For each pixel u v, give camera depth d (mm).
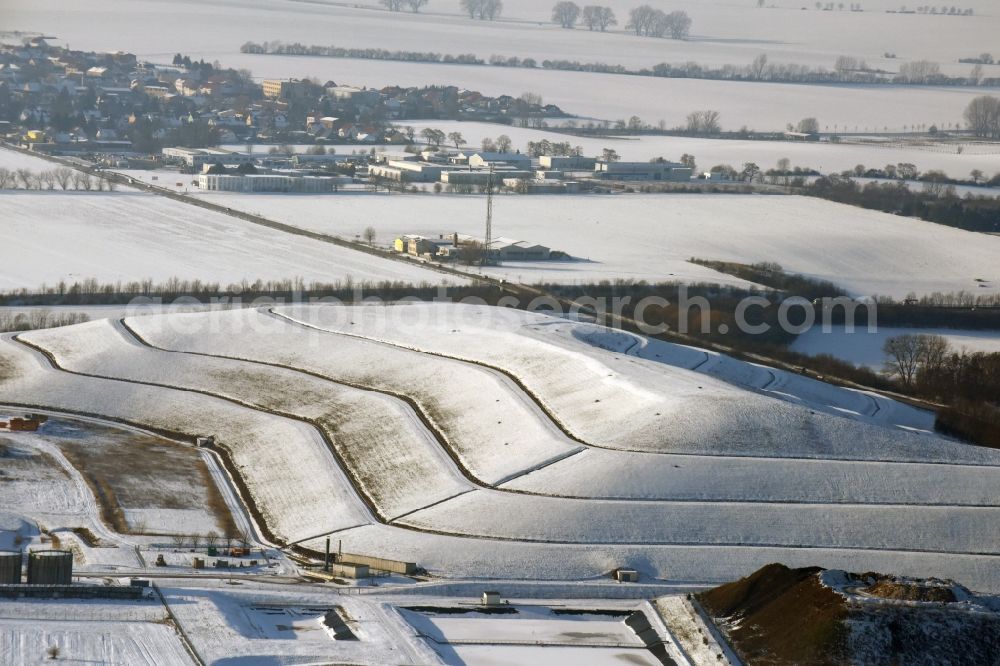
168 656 158375
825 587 177500
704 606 186750
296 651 163875
